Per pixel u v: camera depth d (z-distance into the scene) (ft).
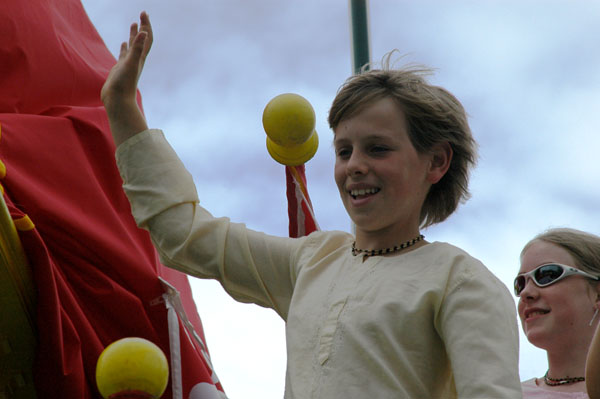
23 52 22.08
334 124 16.60
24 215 17.39
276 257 17.20
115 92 18.04
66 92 22.71
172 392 18.90
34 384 18.12
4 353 17.63
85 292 19.95
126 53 18.35
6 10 22.09
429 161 16.49
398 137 16.12
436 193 16.99
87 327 19.07
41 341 17.83
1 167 19.30
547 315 20.51
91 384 18.99
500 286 15.23
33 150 20.83
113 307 19.97
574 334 20.36
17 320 17.46
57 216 19.99
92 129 21.84
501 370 14.12
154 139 18.07
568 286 20.45
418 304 14.94
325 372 14.96
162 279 20.35
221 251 17.31
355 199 16.10
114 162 21.85
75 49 23.59
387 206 15.94
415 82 16.61
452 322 14.78
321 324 15.42
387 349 14.78
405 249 16.14
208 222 17.61
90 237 20.15
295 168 19.42
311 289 16.16
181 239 17.46
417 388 14.64
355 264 16.07
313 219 19.34
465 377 14.23
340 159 16.44
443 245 15.78
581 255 20.66
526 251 21.21
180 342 20.31
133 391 13.44
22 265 17.29
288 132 18.30
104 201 21.02
